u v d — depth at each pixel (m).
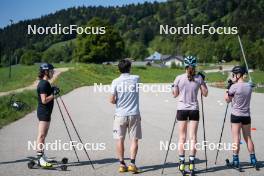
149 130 22.11
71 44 194.00
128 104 12.80
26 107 31.58
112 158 14.78
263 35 175.25
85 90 64.69
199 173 12.68
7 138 18.84
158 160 14.49
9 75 81.00
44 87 13.20
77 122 25.52
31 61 176.75
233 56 162.50
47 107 13.34
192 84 12.52
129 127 12.90
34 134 20.06
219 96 52.47
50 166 13.12
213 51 168.12
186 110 12.52
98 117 28.39
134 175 12.41
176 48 198.00
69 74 87.38
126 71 12.98
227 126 23.91
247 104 13.26
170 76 117.31
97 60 152.50
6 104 29.19
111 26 154.50
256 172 12.81
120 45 155.50
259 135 20.31
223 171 12.92
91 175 12.34
